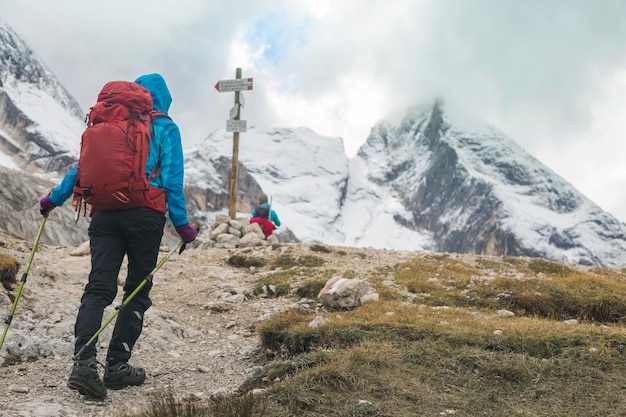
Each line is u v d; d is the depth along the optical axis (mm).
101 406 5148
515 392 5160
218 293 11164
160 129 5539
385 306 8891
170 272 13078
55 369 6176
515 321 7805
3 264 8852
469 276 12602
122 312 5629
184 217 5609
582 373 5430
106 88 5477
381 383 5211
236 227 18547
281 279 12250
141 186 5270
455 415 4613
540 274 14000
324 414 4629
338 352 5953
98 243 5496
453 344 6320
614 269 15812
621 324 9805
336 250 15531
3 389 5395
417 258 14898
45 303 8148
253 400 4742
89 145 5191
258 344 7617
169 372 6453
